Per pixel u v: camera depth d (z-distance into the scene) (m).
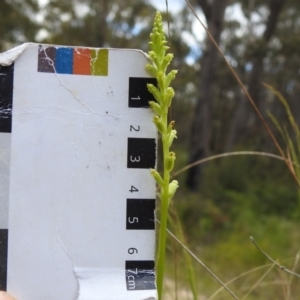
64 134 0.14
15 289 0.13
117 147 0.14
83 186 0.14
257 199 1.38
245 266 0.68
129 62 0.14
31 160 0.14
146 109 0.14
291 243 0.79
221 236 1.07
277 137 1.73
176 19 1.64
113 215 0.14
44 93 0.14
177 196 1.33
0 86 0.14
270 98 2.12
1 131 0.13
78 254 0.14
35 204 0.14
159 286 0.13
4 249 0.13
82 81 0.14
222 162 1.70
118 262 0.14
